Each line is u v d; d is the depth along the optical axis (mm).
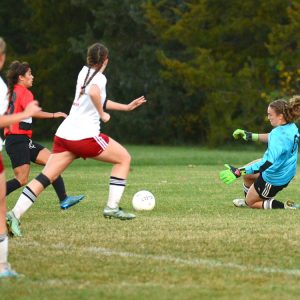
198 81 125062
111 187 34906
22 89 37188
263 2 124125
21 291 21516
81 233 31578
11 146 38844
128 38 151875
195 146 145125
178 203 43469
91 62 33156
